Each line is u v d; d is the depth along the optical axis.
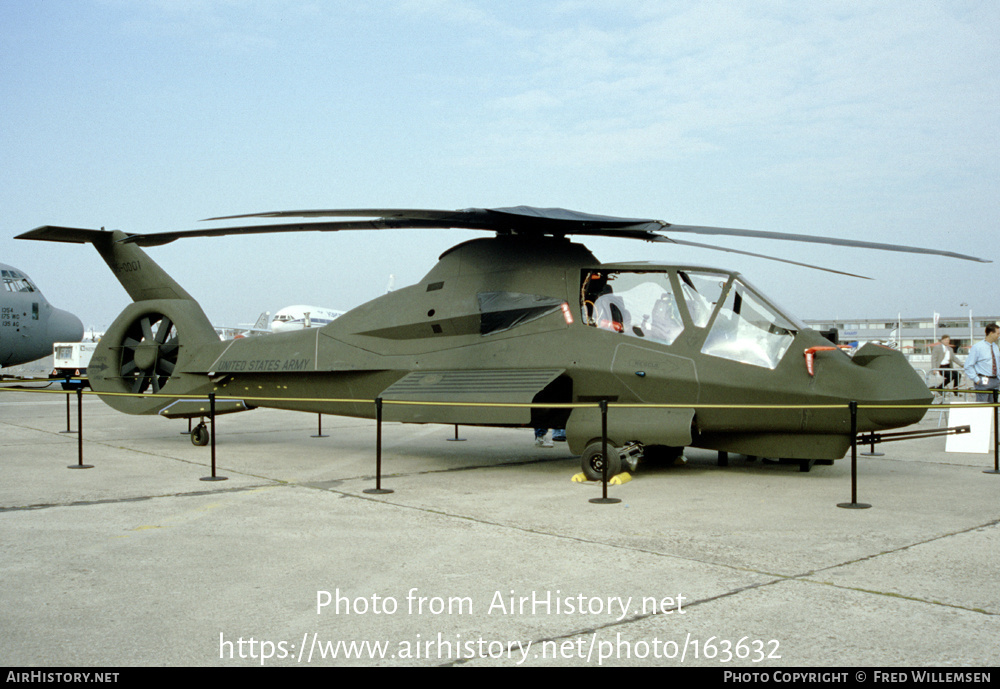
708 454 10.44
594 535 5.52
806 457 7.77
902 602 4.00
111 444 11.59
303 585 4.36
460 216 8.05
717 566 4.69
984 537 5.42
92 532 5.67
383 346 9.55
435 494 7.27
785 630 3.61
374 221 8.51
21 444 11.51
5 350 23.91
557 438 11.72
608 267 8.47
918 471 8.81
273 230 8.87
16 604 4.04
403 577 4.49
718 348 7.82
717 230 8.27
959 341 58.75
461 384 8.54
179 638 3.56
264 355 10.55
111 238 11.84
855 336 60.88
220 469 8.93
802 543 5.26
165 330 11.99
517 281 8.80
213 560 4.88
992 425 11.12
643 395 7.97
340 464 9.44
